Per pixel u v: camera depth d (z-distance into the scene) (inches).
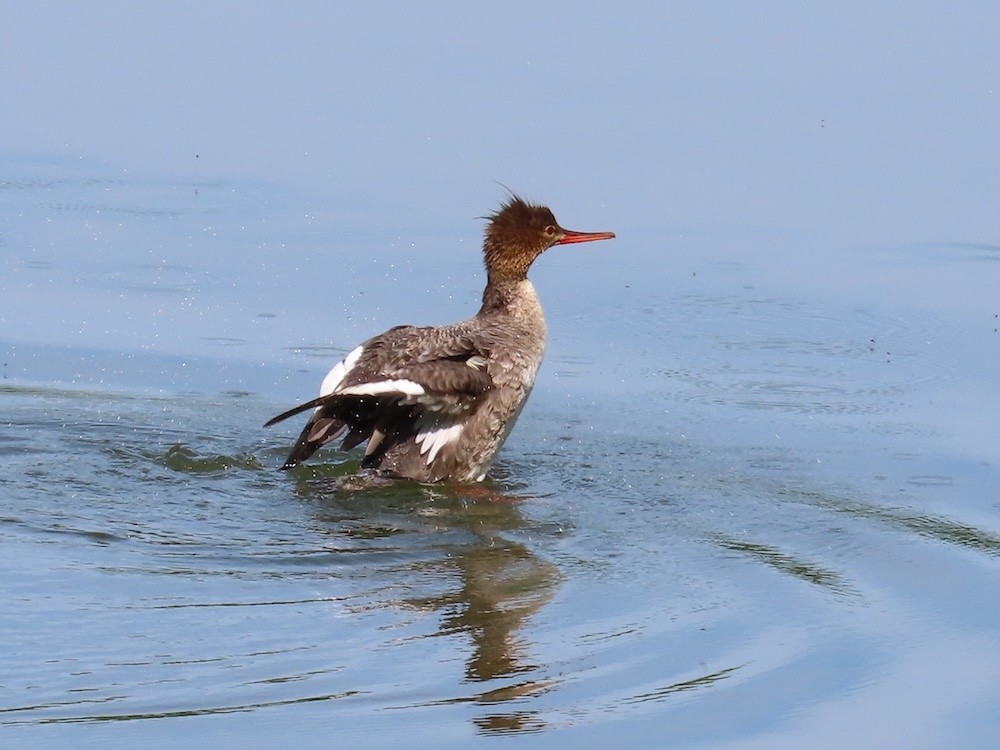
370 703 332.2
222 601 388.2
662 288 694.5
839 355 622.8
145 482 491.5
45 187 778.8
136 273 685.9
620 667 355.3
